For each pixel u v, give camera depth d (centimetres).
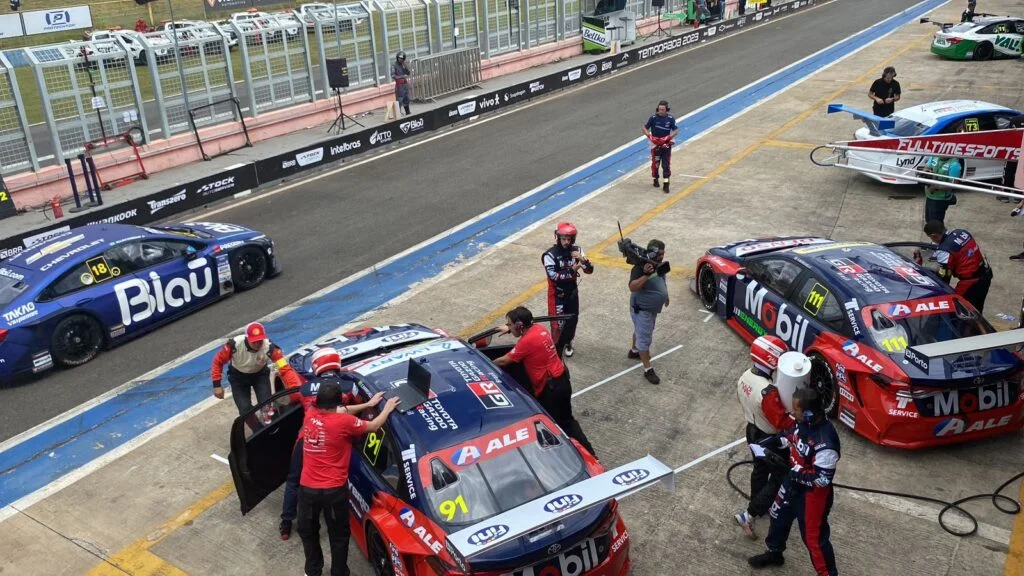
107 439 826
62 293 980
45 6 3744
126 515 701
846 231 1261
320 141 1884
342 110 2138
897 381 684
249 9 3512
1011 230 1235
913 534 623
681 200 1483
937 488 672
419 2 2403
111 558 646
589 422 798
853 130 1878
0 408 902
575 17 3128
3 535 683
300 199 1659
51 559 649
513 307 1080
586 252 1261
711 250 1035
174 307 1096
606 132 2052
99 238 1049
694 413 805
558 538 492
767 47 3184
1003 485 661
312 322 1074
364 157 1977
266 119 2017
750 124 2017
